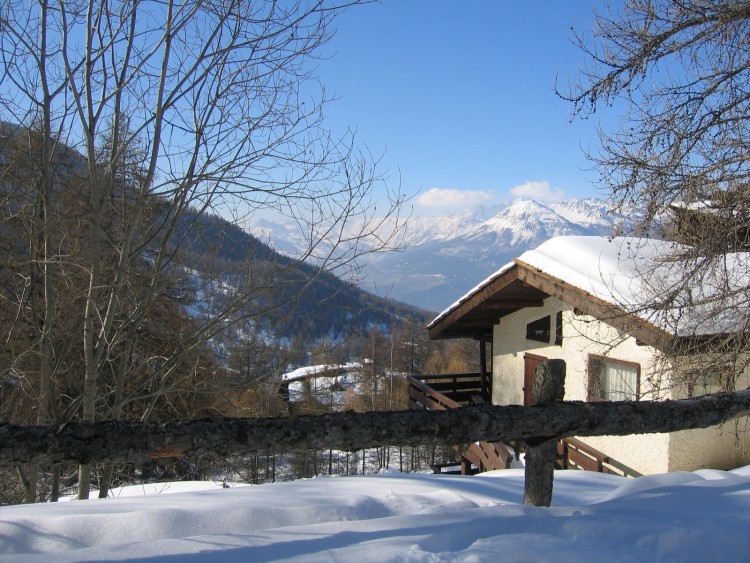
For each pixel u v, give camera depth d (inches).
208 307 250.4
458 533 94.1
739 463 335.6
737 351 246.1
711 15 255.1
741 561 91.7
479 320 527.8
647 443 340.2
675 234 267.6
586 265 356.2
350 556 82.4
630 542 93.5
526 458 122.6
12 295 249.1
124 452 90.3
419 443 106.7
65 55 191.5
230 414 282.7
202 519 109.6
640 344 310.2
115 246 219.5
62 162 234.4
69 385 273.4
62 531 102.3
